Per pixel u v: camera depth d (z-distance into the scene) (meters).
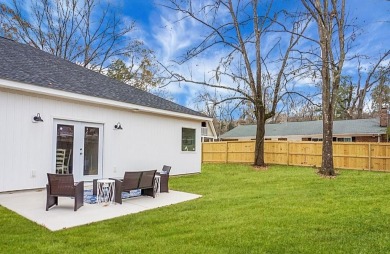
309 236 4.63
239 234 4.75
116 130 10.91
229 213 6.17
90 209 6.58
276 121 31.58
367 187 9.29
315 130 24.67
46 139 8.77
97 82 11.80
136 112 11.73
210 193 8.80
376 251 4.00
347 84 28.20
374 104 29.75
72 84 9.71
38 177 8.54
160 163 12.69
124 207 6.87
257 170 15.18
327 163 12.33
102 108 10.43
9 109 7.93
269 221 5.49
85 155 9.89
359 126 23.00
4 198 7.43
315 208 6.50
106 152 10.54
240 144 19.47
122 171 11.08
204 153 21.11
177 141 13.63
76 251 4.05
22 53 10.94
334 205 6.79
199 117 14.30
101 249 4.13
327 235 4.67
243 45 15.62
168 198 8.02
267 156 18.52
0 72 7.66
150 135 12.30
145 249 4.13
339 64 12.34
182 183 10.98
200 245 4.28
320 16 11.86
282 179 11.52
